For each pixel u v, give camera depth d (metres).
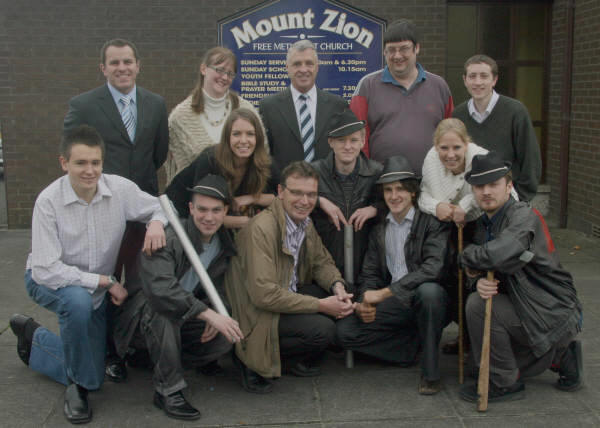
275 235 3.59
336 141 3.84
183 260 3.50
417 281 3.63
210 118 4.32
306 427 3.21
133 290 3.64
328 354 4.19
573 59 7.37
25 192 7.57
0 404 3.46
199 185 3.47
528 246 3.29
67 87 7.41
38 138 7.48
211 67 4.18
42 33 7.31
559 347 3.46
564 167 7.54
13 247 6.82
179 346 3.40
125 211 3.59
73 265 3.49
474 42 7.79
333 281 3.82
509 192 3.47
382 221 3.94
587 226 7.17
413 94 4.33
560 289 3.40
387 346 3.91
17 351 4.00
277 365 3.57
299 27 6.75
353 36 6.79
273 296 3.49
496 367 3.45
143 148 4.16
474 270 3.41
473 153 3.69
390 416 3.32
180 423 3.26
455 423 3.24
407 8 7.37
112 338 3.73
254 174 3.86
